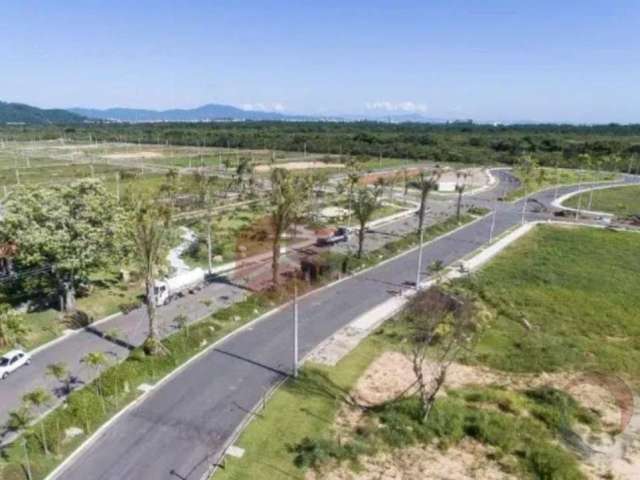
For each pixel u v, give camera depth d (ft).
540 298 196.95
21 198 166.30
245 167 419.13
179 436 109.50
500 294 198.80
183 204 334.85
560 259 254.27
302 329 165.58
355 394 127.75
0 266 185.47
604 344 160.66
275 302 185.78
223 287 202.90
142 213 151.23
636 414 122.52
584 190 463.01
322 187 407.64
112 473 97.86
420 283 210.79
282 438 109.09
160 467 99.81
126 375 129.08
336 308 184.24
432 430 112.37
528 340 158.92
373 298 194.80
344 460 101.86
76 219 168.55
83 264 167.43
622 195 441.27
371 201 259.80
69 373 134.72
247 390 128.36
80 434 109.29
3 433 109.50
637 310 189.47
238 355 147.02
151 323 144.05
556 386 134.10
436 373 138.41
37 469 97.96
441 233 301.63
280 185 220.43
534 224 333.01
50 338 155.02
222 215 316.81
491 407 123.54
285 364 142.00
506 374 140.26
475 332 160.35
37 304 176.86
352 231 287.89
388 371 139.44
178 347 147.33
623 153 623.36
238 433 110.32
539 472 100.17
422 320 162.09
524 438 110.83
